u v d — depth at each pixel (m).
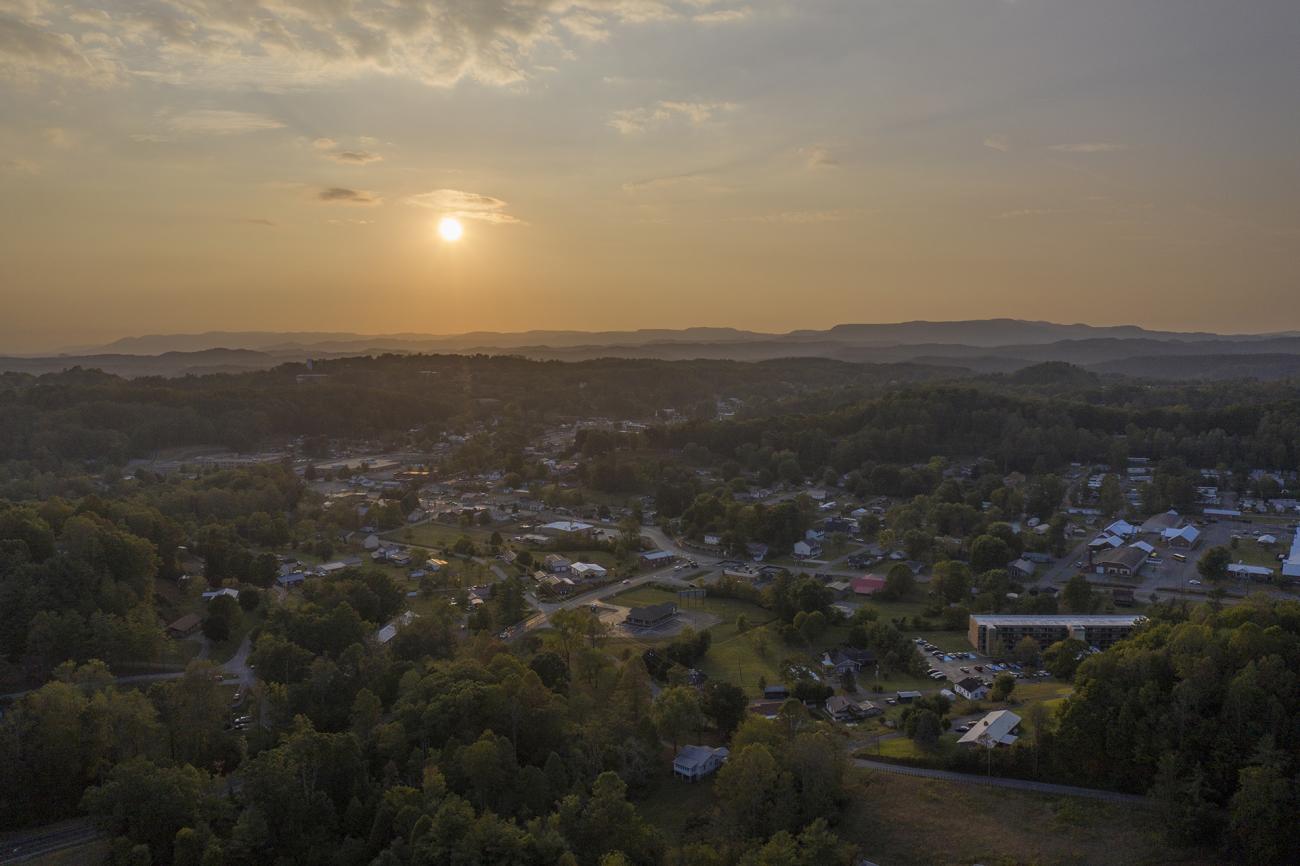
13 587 179.75
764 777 126.12
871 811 127.69
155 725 140.88
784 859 108.12
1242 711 120.50
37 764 130.38
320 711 156.25
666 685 185.12
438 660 185.75
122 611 193.12
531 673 149.25
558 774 131.50
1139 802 124.81
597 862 114.31
